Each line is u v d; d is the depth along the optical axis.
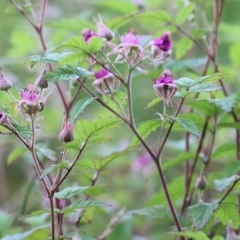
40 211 0.94
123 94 0.96
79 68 0.94
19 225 1.18
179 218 1.01
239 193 1.05
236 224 0.96
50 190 0.91
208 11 1.29
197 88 0.93
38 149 1.02
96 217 1.16
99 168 1.00
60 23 1.14
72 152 1.13
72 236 0.92
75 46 0.93
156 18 1.09
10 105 0.97
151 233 1.21
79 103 0.94
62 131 0.92
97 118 0.91
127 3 1.17
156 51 0.94
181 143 1.19
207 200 1.16
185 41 1.11
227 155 1.10
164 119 0.94
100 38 0.92
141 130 0.95
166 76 0.93
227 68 1.18
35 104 0.91
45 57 0.93
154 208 1.03
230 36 1.28
